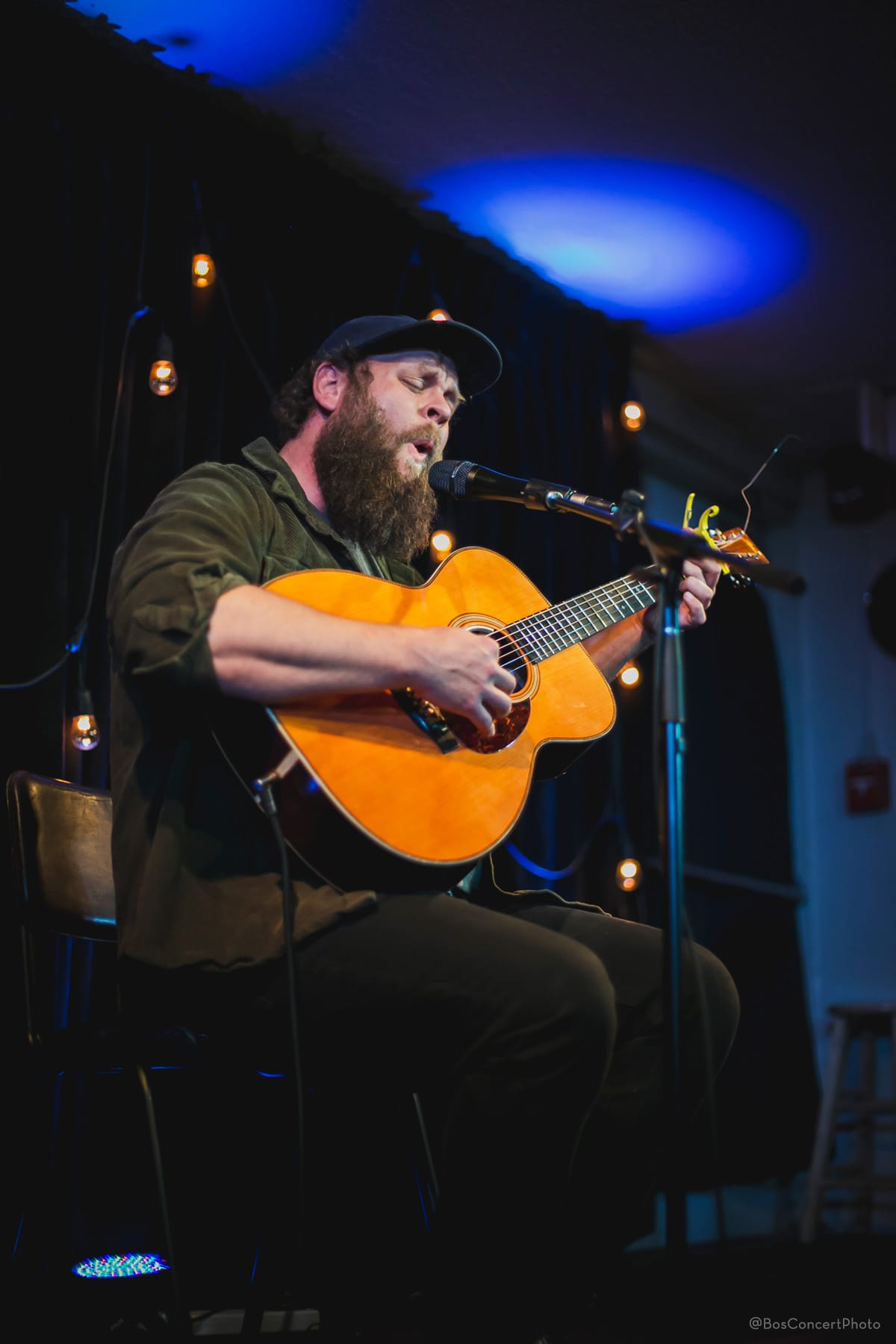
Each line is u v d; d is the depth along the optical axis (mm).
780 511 5469
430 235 3674
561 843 3762
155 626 1529
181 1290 1574
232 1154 2619
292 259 3205
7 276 2592
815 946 5184
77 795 2008
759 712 5070
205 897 1597
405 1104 2090
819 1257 3469
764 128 3211
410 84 3043
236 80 3025
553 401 4012
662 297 4109
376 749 1657
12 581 2529
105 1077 2512
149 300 2895
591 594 2119
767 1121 4512
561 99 3102
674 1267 1423
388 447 1980
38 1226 2127
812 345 4449
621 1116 1773
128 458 2812
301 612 1582
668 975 1463
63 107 2775
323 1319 2037
